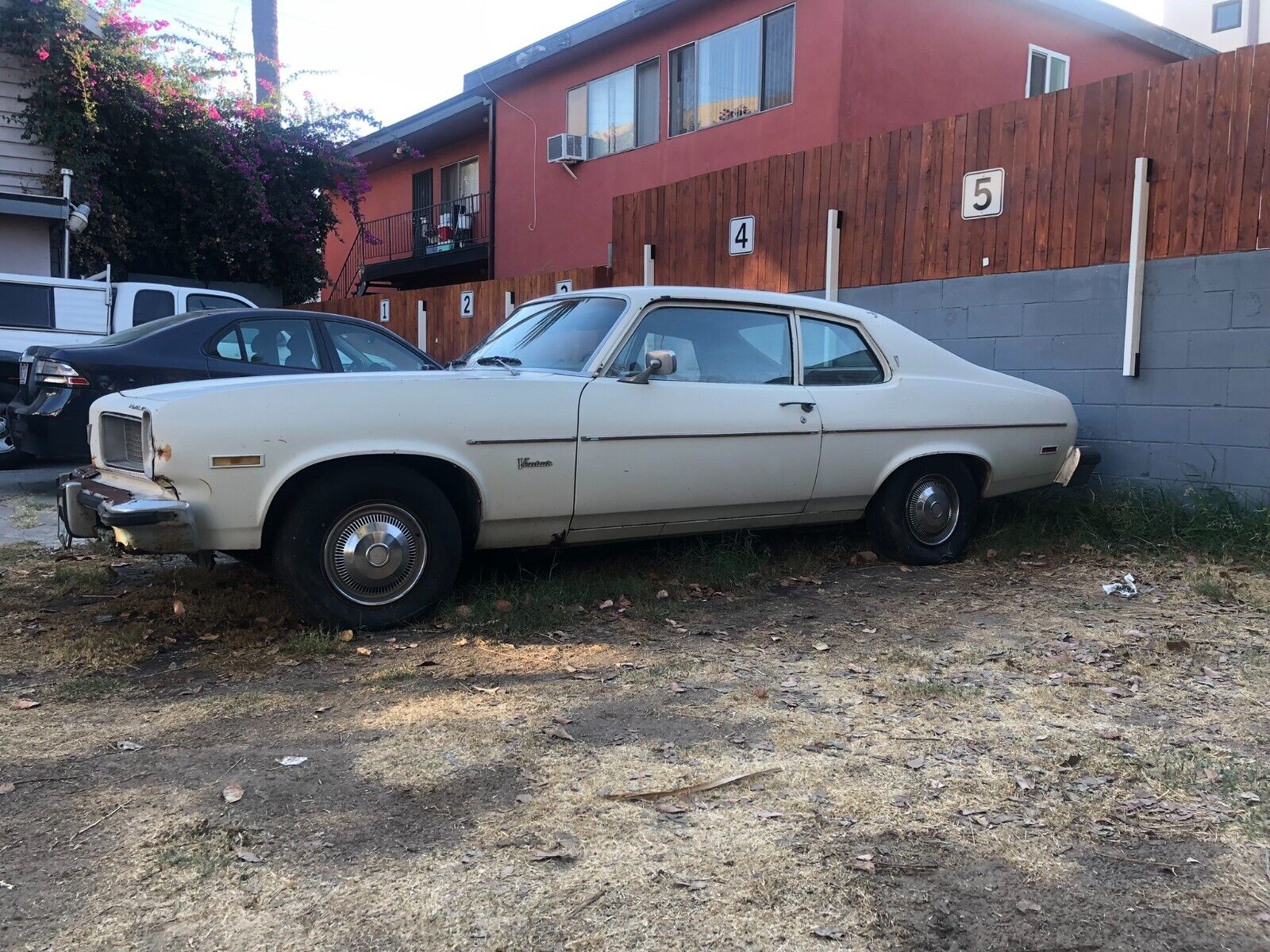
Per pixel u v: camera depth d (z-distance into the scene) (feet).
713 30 48.88
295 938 7.46
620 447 16.26
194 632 15.01
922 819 9.46
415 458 14.94
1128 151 23.94
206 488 13.48
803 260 30.89
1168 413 23.61
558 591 16.85
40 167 50.16
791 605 17.31
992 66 48.06
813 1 43.45
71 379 24.61
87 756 10.61
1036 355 25.91
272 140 59.36
